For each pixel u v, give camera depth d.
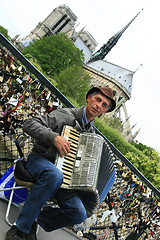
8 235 1.73
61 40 58.28
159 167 45.38
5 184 2.27
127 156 45.81
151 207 3.50
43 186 1.74
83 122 2.02
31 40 96.12
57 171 1.78
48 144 1.92
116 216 3.21
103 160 2.18
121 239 3.37
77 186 1.87
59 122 1.95
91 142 1.95
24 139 2.71
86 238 3.23
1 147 3.01
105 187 2.26
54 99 3.06
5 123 2.83
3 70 2.68
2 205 2.24
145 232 3.57
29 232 1.88
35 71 2.88
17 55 2.76
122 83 84.94
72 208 1.96
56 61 56.12
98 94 2.09
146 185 3.40
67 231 2.96
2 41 2.67
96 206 2.17
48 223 2.07
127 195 3.20
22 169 1.90
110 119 64.56
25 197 2.30
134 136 85.75
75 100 50.00
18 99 2.78
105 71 86.88
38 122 1.89
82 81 50.28
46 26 96.94
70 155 1.87
